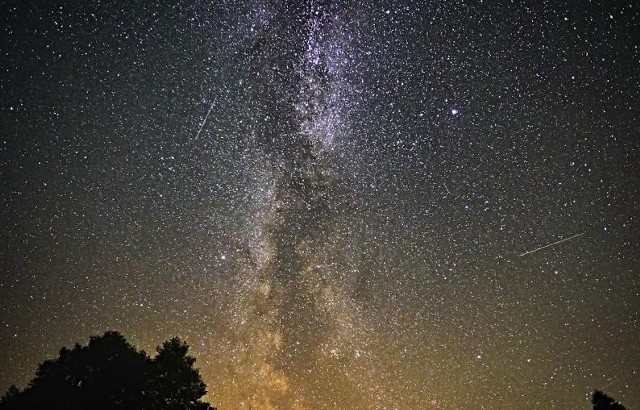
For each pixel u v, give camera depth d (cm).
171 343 888
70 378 802
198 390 862
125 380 802
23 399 760
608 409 805
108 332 855
